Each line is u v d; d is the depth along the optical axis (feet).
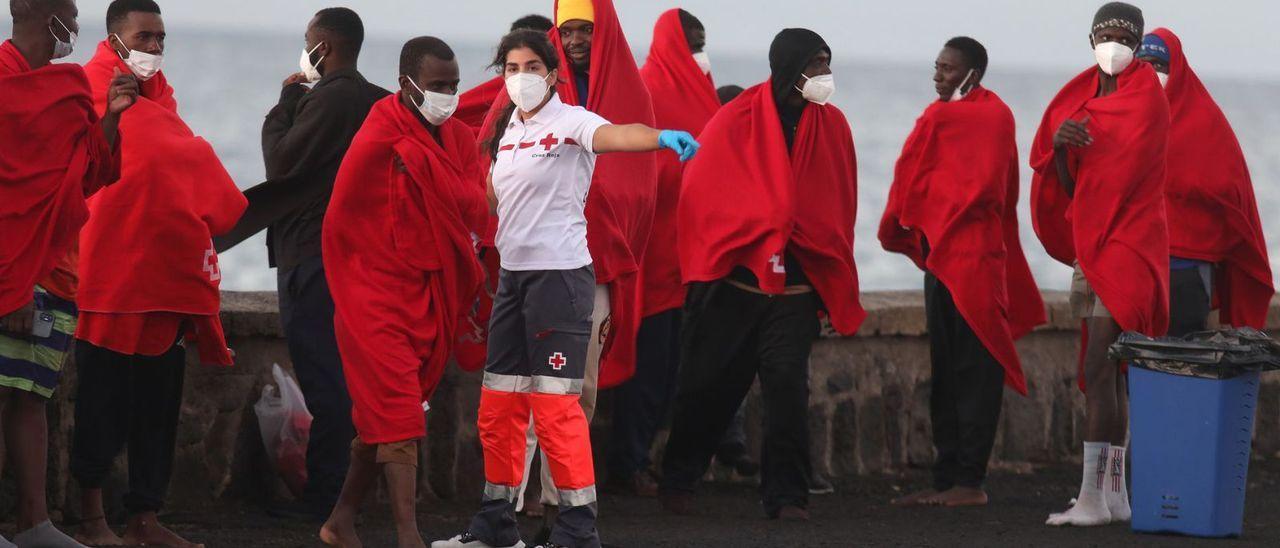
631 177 90.07
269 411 95.71
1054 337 130.31
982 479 106.32
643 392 107.04
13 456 73.51
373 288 76.28
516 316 75.05
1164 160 93.76
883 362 122.72
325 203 89.45
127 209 78.13
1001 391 105.29
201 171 79.87
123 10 79.10
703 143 96.43
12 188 69.56
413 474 75.97
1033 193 101.35
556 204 73.20
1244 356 87.45
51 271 72.84
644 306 106.52
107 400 79.82
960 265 103.30
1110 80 96.43
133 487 81.15
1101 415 94.22
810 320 94.79
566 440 74.08
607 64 91.66
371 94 91.15
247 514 93.09
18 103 69.41
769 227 92.43
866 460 121.60
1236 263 103.14
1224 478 88.02
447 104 75.72
